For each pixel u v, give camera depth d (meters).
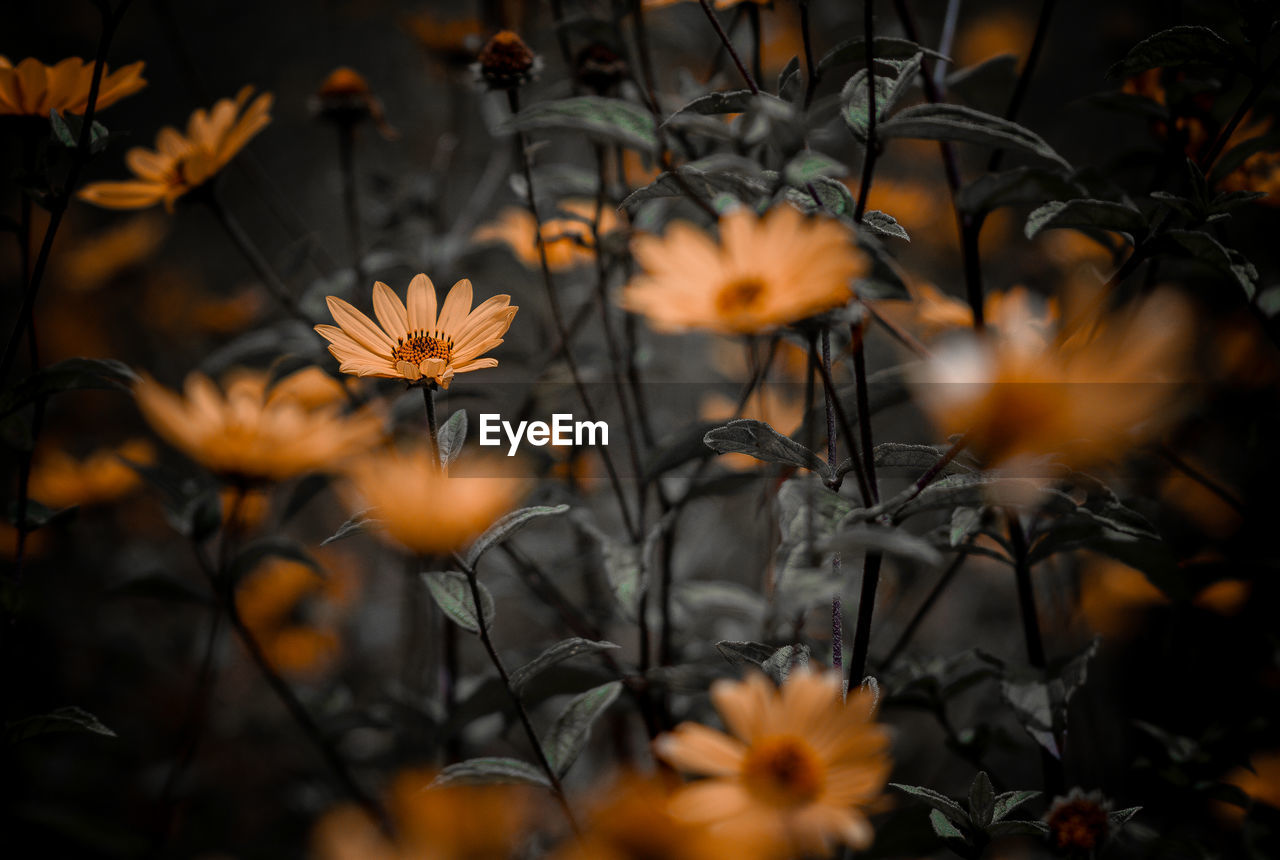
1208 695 0.90
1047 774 0.74
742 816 0.59
